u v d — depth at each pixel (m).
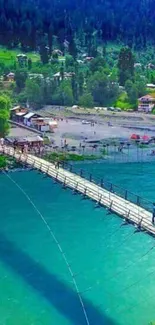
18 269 62.72
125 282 58.53
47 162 82.88
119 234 73.31
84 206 86.50
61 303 54.25
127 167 125.19
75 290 57.06
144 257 65.19
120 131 165.25
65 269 62.50
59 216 81.88
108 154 136.25
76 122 177.88
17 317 51.44
